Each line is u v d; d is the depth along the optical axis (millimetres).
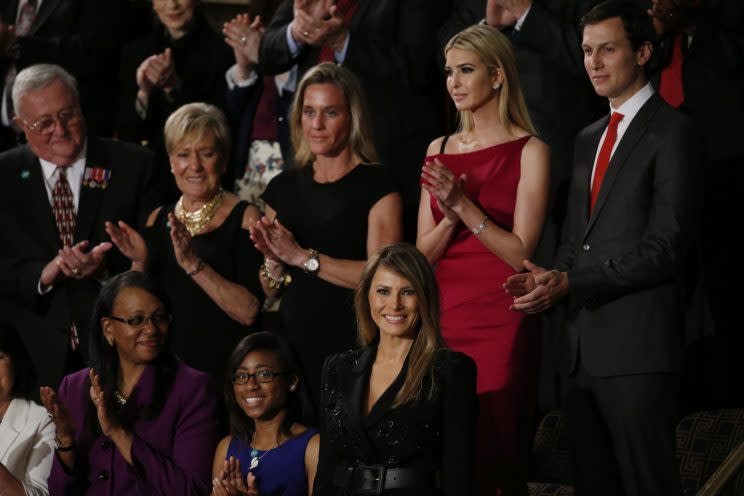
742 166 18266
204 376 15414
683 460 17531
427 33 20125
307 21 19719
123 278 15320
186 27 22312
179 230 16984
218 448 14922
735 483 16234
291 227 16828
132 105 22219
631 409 14828
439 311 13078
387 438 12602
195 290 17297
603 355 15023
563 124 18719
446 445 12617
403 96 19781
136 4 23578
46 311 18516
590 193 15719
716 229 18500
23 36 22578
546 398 18938
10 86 22469
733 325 18594
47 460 15156
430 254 16406
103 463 14789
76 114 18891
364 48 19906
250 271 17562
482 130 16516
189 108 18000
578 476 15266
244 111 21359
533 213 16000
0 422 15289
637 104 15445
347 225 16469
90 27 22828
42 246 18734
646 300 14898
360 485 12609
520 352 15961
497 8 19438
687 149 14938
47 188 18984
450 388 12688
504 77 16344
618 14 15344
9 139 22875
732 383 18656
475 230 15758
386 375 13016
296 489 14391
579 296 14953
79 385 15422
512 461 15891
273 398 14570
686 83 18375
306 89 16781
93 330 15328
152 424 14977
